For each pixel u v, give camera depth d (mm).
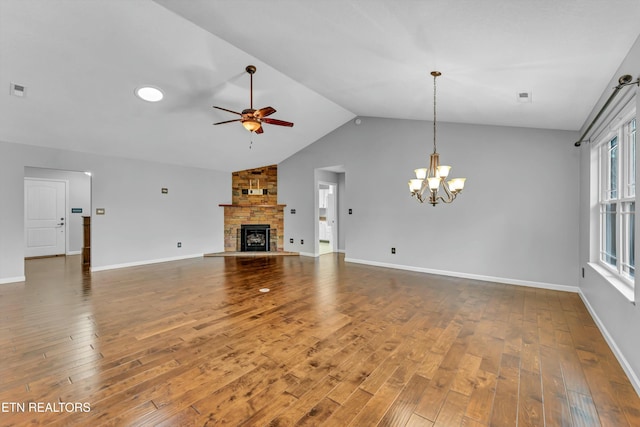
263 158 7215
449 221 5156
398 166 5707
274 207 7695
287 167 7527
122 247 5863
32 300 3848
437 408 1816
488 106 3656
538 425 1672
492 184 4742
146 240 6211
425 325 3066
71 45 3047
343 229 8039
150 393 1944
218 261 6578
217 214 7469
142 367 2262
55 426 1637
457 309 3535
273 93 4547
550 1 1619
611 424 1681
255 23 2627
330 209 8203
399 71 3074
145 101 4176
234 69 3803
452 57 2529
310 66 3494
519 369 2246
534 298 3938
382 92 3980
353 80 3701
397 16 2033
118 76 3602
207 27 2955
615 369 2242
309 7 2154
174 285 4590
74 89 3691
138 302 3781
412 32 2219
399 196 5711
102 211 5594
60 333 2857
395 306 3641
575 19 1752
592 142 3451
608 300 2691
